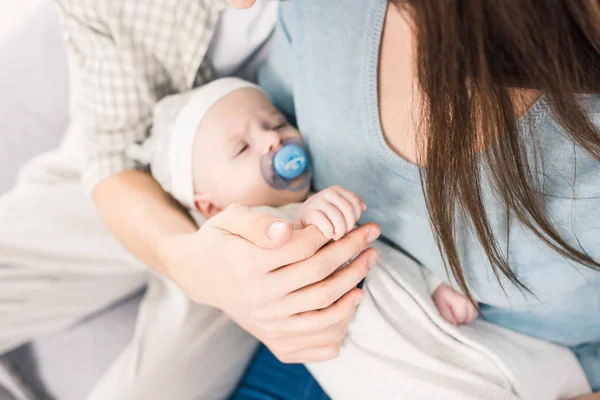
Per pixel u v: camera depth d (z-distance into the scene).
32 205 1.00
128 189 0.84
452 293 0.77
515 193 0.49
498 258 0.55
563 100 0.45
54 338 0.95
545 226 0.51
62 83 1.23
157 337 0.88
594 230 0.56
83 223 0.99
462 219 0.61
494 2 0.42
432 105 0.47
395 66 0.64
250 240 0.58
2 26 1.63
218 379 0.94
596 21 0.42
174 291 0.92
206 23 0.85
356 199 0.63
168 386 0.87
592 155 0.47
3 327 0.90
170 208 0.82
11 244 0.94
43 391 0.92
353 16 0.66
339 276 0.60
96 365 0.91
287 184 0.77
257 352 1.04
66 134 1.15
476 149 0.49
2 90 1.23
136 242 0.81
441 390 0.67
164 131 0.84
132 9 0.81
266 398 0.97
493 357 0.68
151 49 0.85
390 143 0.66
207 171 0.81
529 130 0.52
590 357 0.76
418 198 0.66
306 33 0.71
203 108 0.82
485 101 0.45
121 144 0.89
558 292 0.66
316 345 0.66
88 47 0.85
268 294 0.58
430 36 0.44
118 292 0.97
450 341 0.71
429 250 0.72
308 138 0.78
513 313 0.75
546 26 0.42
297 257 0.57
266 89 0.93
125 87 0.85
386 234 0.77
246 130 0.80
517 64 0.44
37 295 0.93
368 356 0.71
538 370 0.71
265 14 0.90
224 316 0.94
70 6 0.82
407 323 0.72
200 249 0.62
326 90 0.70
